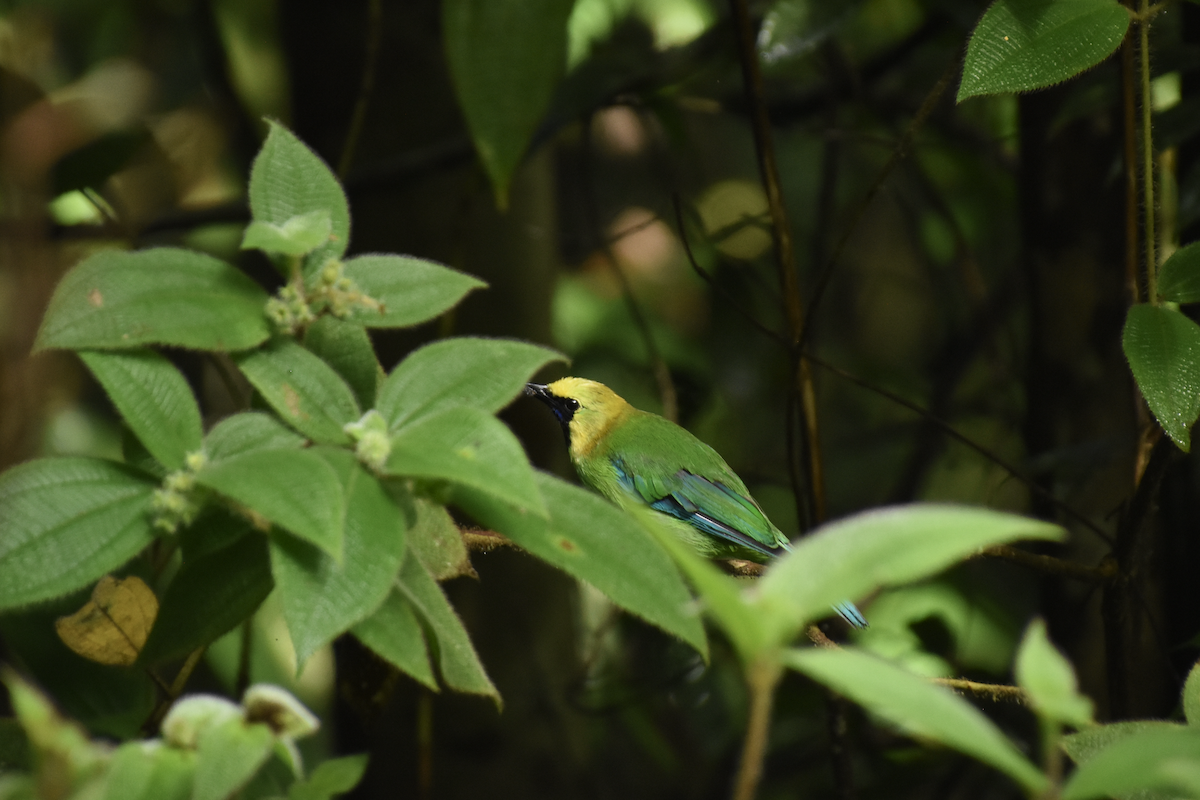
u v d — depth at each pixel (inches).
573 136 625.3
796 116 509.4
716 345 585.6
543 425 443.8
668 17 536.7
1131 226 289.9
